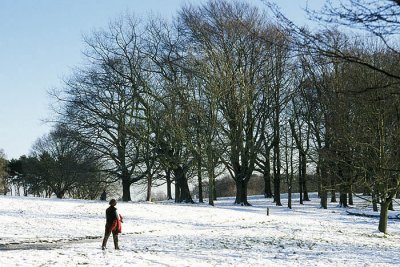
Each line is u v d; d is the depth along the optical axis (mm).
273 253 19938
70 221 31297
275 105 55219
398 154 28000
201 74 47812
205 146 47562
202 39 47594
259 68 49062
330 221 39375
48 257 17141
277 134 57031
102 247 20141
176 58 51906
